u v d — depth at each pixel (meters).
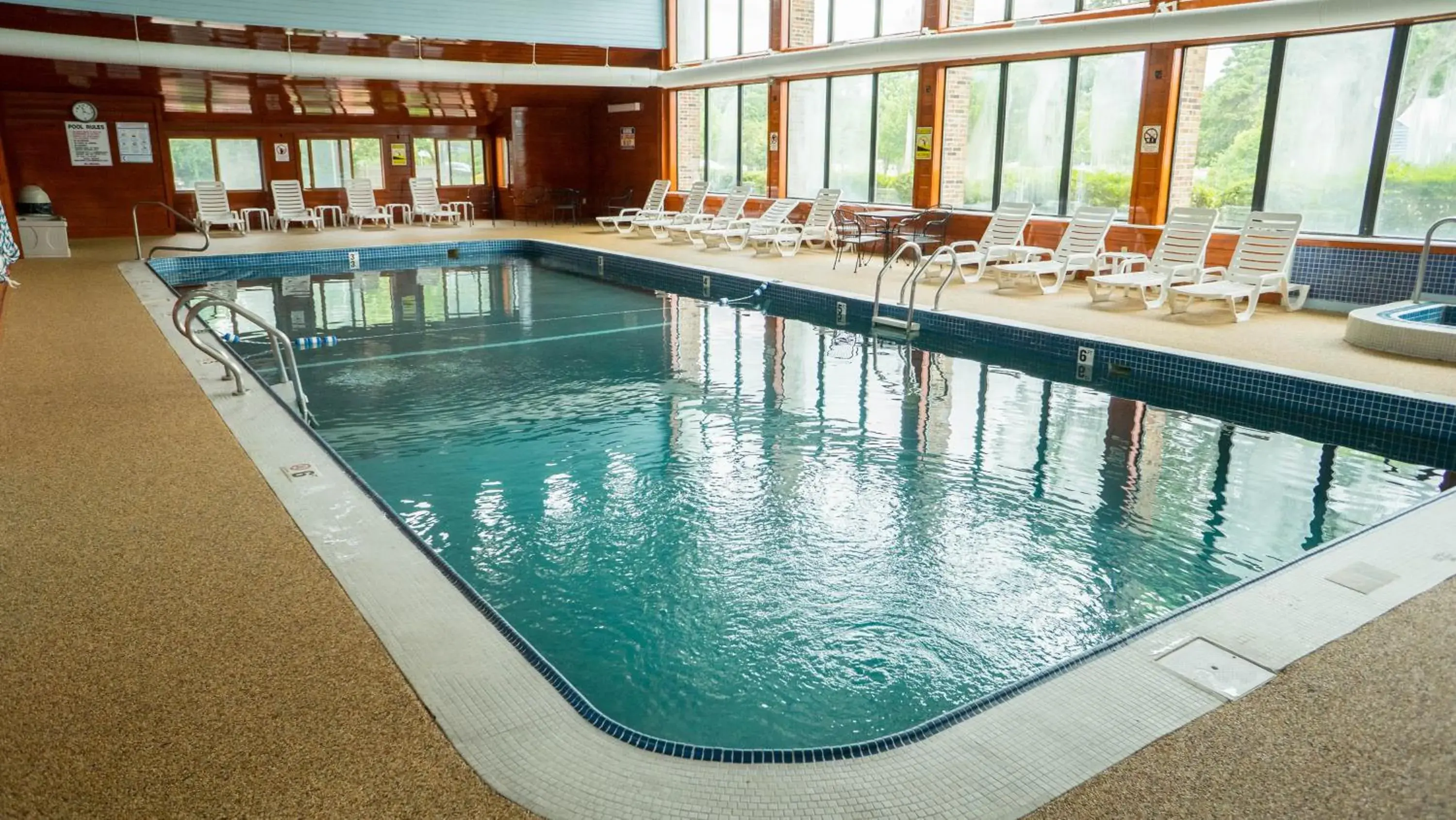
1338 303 8.24
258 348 7.95
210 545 3.24
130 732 2.16
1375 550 3.21
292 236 15.28
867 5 12.83
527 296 10.77
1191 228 8.62
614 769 2.04
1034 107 10.94
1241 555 3.93
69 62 11.72
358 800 1.92
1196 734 2.16
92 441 4.43
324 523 3.45
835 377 6.87
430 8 14.52
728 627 3.43
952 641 3.31
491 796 1.94
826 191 12.70
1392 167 8.05
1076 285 9.92
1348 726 2.19
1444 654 2.52
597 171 18.56
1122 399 6.24
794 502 4.55
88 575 3.01
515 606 3.58
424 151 18.12
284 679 2.39
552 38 15.55
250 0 13.14
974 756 2.09
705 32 15.73
